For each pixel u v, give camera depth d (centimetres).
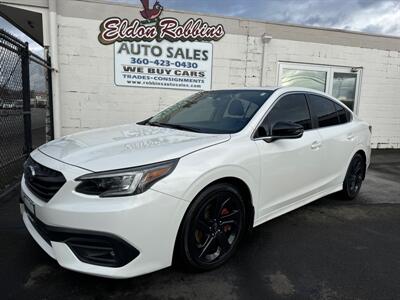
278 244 325
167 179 226
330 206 449
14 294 231
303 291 246
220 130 303
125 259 215
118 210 208
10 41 443
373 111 961
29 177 255
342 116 442
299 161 340
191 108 373
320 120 393
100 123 735
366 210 437
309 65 873
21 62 511
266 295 240
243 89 375
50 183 228
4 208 397
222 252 276
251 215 296
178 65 762
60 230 217
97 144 263
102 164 222
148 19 725
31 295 230
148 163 224
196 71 779
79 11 687
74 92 712
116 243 211
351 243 333
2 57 452
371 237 350
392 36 933
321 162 379
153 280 252
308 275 269
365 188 556
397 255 310
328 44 880
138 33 724
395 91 970
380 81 949
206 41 774
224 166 257
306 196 369
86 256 220
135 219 212
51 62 677
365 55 920
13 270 261
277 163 311
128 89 739
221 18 777
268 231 357
